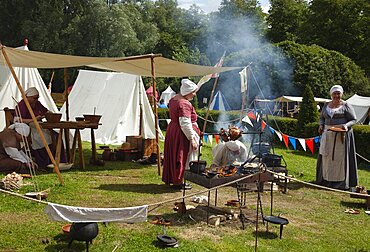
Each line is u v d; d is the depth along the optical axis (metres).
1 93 10.44
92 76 14.20
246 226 5.36
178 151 7.11
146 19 49.12
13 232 4.72
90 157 10.59
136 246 4.46
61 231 4.78
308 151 15.20
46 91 11.21
